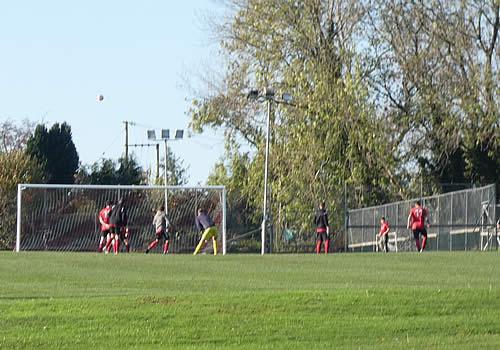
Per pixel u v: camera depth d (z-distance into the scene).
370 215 89.31
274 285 40.22
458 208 86.75
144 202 81.31
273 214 93.25
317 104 95.81
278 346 25.72
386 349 25.16
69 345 25.91
